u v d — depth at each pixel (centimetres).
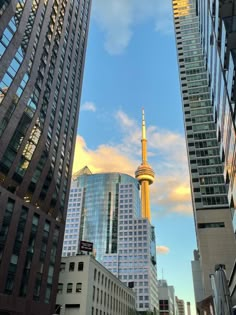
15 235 4716
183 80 11888
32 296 4859
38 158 5672
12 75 5044
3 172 4728
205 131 10406
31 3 5853
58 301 6688
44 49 6366
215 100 5391
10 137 4866
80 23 8919
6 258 4438
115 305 8769
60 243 6059
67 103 7344
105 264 19425
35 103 5731
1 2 4862
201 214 8812
